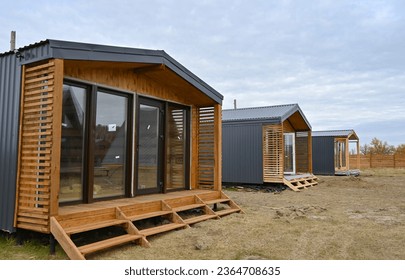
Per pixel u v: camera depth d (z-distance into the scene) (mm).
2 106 4379
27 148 4043
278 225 5672
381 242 4664
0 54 4387
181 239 4641
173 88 6934
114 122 5605
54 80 3822
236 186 12531
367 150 35625
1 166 4281
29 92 4070
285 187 11977
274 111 12898
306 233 5137
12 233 4297
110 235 4773
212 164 7629
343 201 8992
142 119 6266
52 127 3781
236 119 12594
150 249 4164
